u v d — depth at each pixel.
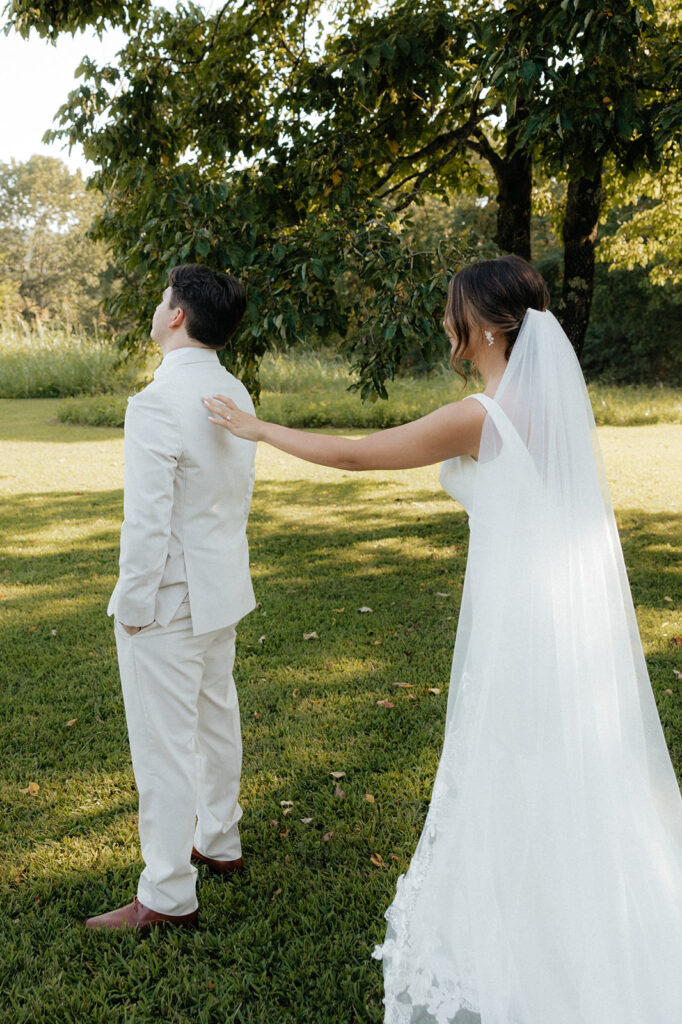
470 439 1.70
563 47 3.82
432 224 24.52
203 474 1.99
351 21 5.14
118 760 3.12
